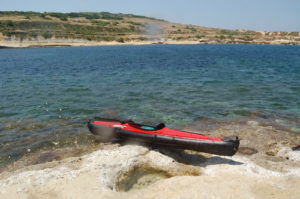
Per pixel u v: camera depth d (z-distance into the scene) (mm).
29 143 11648
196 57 54688
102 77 28938
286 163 9219
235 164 9117
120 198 7188
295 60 47312
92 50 81375
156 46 109938
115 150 10008
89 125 11797
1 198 7223
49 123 14211
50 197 7258
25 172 8539
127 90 22031
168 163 9258
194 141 9703
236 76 28969
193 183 7863
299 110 15992
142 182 8375
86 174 8359
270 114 15273
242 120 14266
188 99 18953
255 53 67750
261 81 25672
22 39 101250
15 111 16344
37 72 33219
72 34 116812
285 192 7430
